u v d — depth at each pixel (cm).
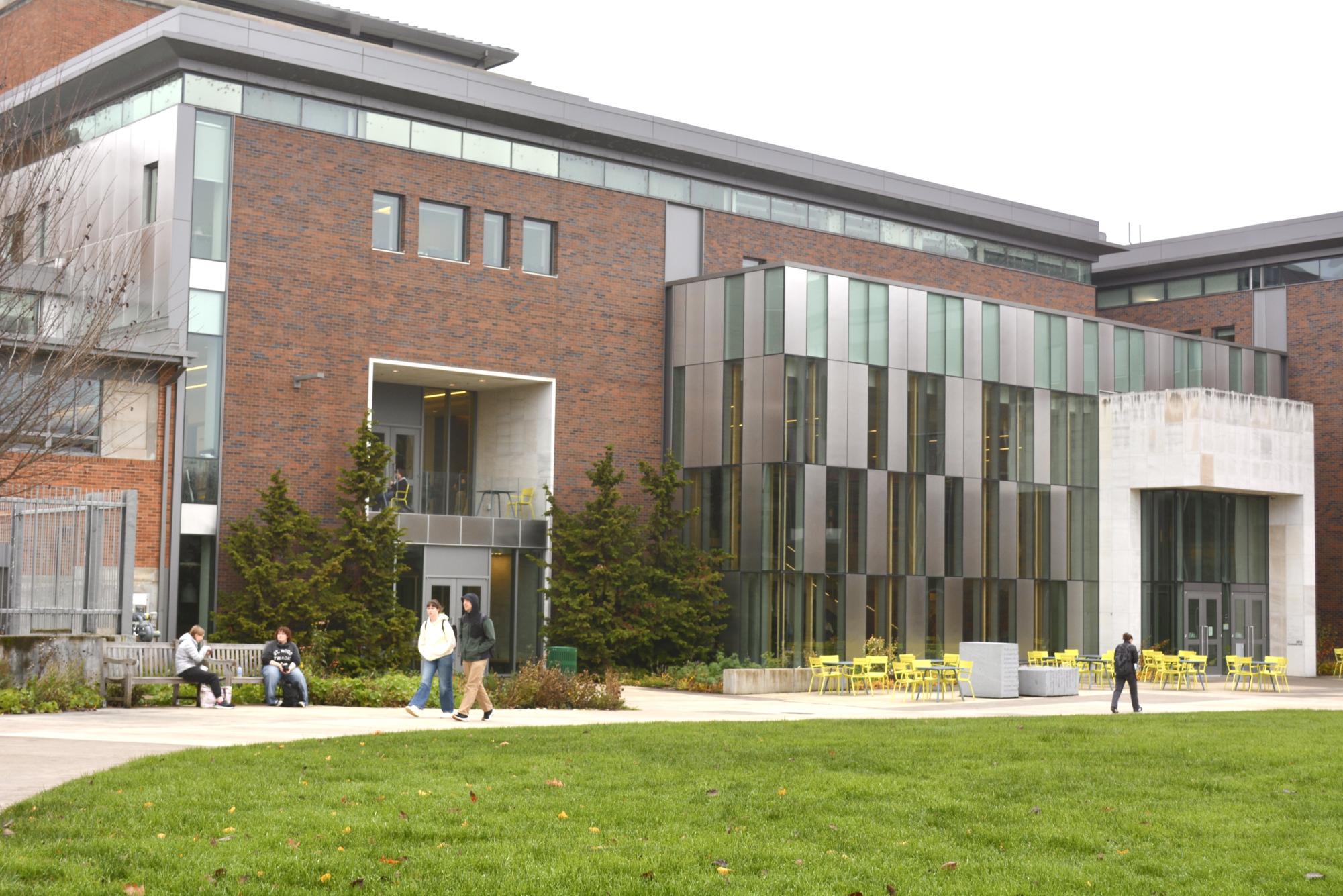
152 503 3131
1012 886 1018
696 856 1082
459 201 3750
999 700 3309
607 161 4047
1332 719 2405
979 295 4859
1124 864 1116
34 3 4231
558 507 3784
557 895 946
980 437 4206
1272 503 4822
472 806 1263
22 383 2188
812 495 3781
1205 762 1692
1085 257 5241
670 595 3838
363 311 3556
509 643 3884
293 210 3466
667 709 2816
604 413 3969
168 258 3278
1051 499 4381
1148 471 4412
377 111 3628
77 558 2441
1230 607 4694
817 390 3828
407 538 3559
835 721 2241
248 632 3148
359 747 1664
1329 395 5166
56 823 1112
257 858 1018
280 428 3400
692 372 4025
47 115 3475
